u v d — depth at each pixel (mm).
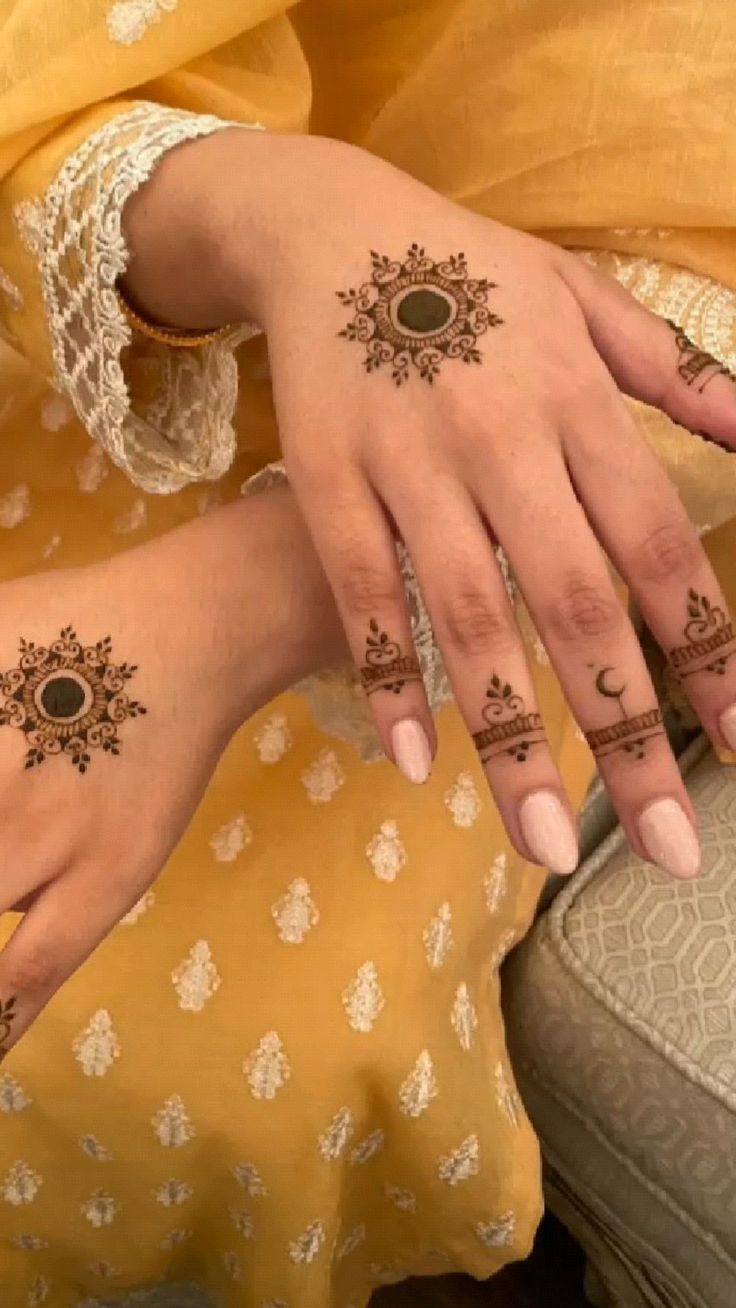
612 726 411
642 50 548
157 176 479
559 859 398
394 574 423
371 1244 721
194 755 468
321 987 578
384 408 420
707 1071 669
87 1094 579
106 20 493
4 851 432
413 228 445
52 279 500
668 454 568
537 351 421
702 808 770
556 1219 984
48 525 664
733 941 708
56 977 439
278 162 468
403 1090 590
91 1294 719
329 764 617
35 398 694
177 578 481
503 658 406
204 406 535
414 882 603
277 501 511
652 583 419
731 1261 687
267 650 488
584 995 710
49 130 513
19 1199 621
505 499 407
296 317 440
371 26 609
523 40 566
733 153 551
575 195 578
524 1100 771
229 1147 587
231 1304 703
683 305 581
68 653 458
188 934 583
